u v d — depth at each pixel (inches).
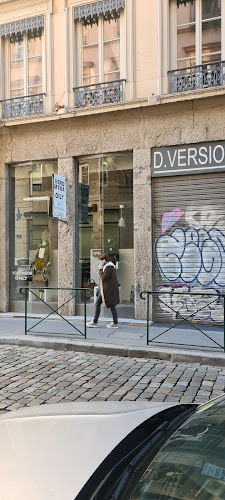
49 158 393.1
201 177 339.6
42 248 406.9
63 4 386.3
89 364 234.1
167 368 226.1
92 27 382.3
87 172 388.2
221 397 80.0
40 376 210.1
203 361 236.5
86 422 75.3
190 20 347.3
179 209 347.3
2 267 412.2
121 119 361.4
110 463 56.9
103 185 382.0
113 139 365.7
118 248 376.8
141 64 359.6
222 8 335.3
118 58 372.5
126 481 52.0
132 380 202.8
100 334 299.9
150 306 351.6
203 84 338.0
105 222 382.3
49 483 52.2
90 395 180.2
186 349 255.0
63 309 385.1
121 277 374.3
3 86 416.5
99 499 48.1
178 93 331.3
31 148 398.9
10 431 72.7
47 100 395.5
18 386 193.9
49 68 393.4
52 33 393.1
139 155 356.5
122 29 367.9
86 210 389.7
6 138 408.8
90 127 374.0
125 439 64.9
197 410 75.4
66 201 385.7
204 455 55.4
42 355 255.6
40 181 407.5
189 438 61.4
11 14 407.2
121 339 282.7
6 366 229.6
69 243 383.6
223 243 332.2
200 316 336.5
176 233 348.2
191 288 342.0
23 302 409.1
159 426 69.9
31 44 405.1
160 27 350.6
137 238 357.7
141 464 56.2
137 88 361.1
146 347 258.7
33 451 62.7
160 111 346.0
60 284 386.6
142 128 354.9
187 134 339.6
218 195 334.0
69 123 379.2
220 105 329.1
